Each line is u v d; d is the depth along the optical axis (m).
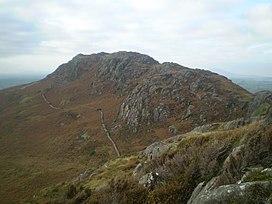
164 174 13.55
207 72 154.50
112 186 15.17
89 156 90.56
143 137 94.69
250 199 6.56
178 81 124.31
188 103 104.44
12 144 119.62
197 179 11.15
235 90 117.31
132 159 35.66
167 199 10.86
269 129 10.20
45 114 162.00
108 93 164.88
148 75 160.00
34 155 101.75
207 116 93.69
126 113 115.19
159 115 102.94
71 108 159.12
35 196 39.47
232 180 8.69
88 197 16.58
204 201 7.29
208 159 11.73
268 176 7.42
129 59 193.38
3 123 154.75
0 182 68.56
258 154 9.35
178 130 90.38
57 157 96.38
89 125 121.38
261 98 80.69
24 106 189.75
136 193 12.73
